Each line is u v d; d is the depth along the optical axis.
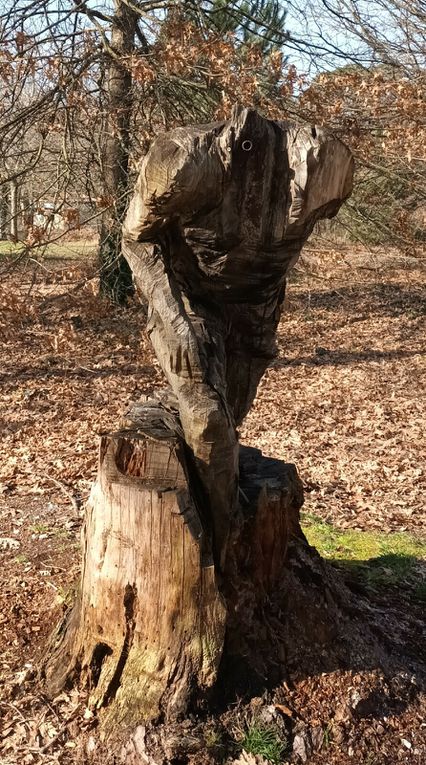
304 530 5.91
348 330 14.62
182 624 3.27
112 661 3.41
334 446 8.30
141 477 3.31
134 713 3.24
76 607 3.77
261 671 3.43
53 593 4.55
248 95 7.55
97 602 3.41
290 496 3.80
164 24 8.90
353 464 7.70
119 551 3.29
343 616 3.89
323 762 3.23
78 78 8.77
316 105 7.84
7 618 4.25
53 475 7.06
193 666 3.26
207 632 3.27
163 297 3.05
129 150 9.16
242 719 3.28
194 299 3.26
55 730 3.33
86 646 3.51
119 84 9.66
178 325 3.02
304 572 3.90
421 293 17.69
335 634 3.73
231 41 8.31
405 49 9.90
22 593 4.58
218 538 3.41
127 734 3.20
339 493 6.91
